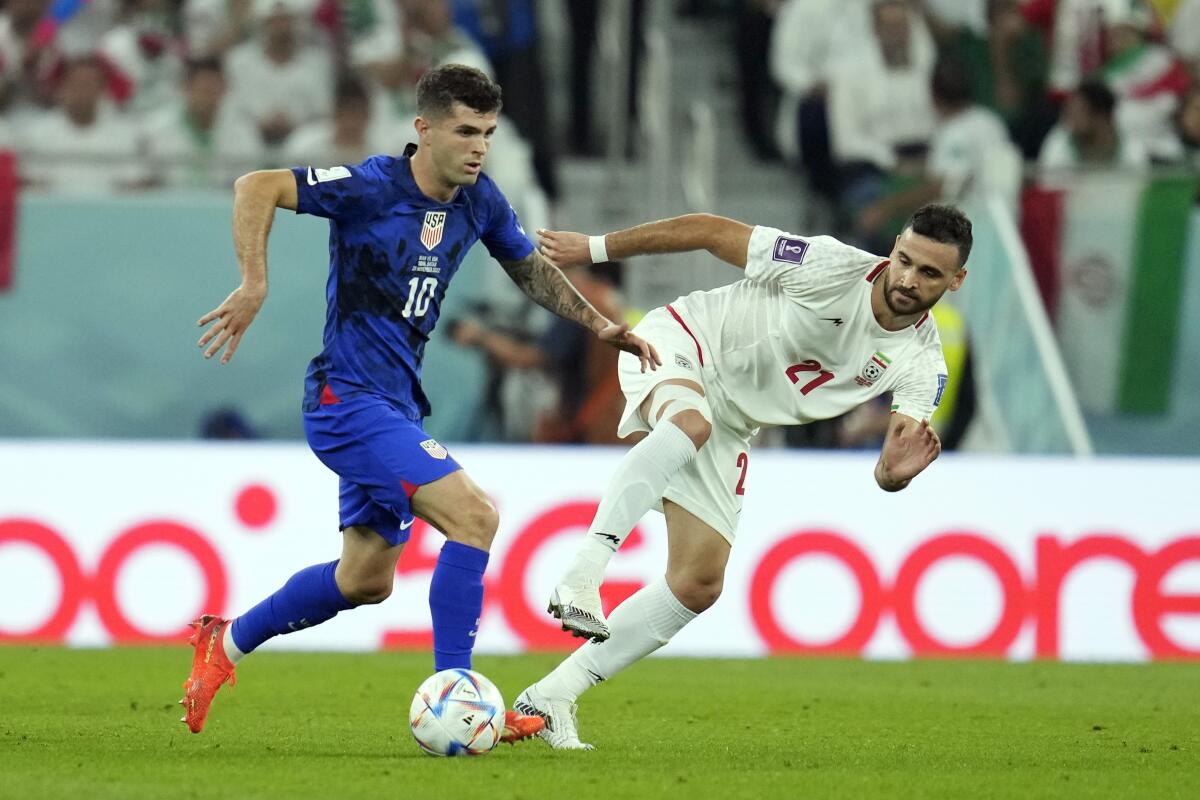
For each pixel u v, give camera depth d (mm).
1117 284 42750
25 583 33906
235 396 40750
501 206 17812
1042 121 49156
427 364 41250
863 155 48562
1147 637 36219
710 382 18906
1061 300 43000
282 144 47188
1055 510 36281
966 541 36031
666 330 19125
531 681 27422
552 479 35250
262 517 34688
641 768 16125
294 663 31031
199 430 40656
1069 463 36438
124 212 40281
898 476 18078
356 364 17031
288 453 34938
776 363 18719
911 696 26484
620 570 34344
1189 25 49469
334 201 16672
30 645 33406
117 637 33969
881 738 20031
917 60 48844
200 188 43562
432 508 16625
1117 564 36312
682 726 21344
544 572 34969
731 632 35625
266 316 40656
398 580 35156
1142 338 42625
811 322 18344
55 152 43438
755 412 18938
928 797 14344
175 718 21078
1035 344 42062
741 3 49938
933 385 18391
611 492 17312
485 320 41312
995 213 42594
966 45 49062
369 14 47688
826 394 18875
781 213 48938
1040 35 49062
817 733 20625
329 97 47344
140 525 34281
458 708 16469
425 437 16844
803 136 49062
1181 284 42375
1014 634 35938
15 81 46594
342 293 17016
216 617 18141
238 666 30219
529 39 48938
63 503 34125
